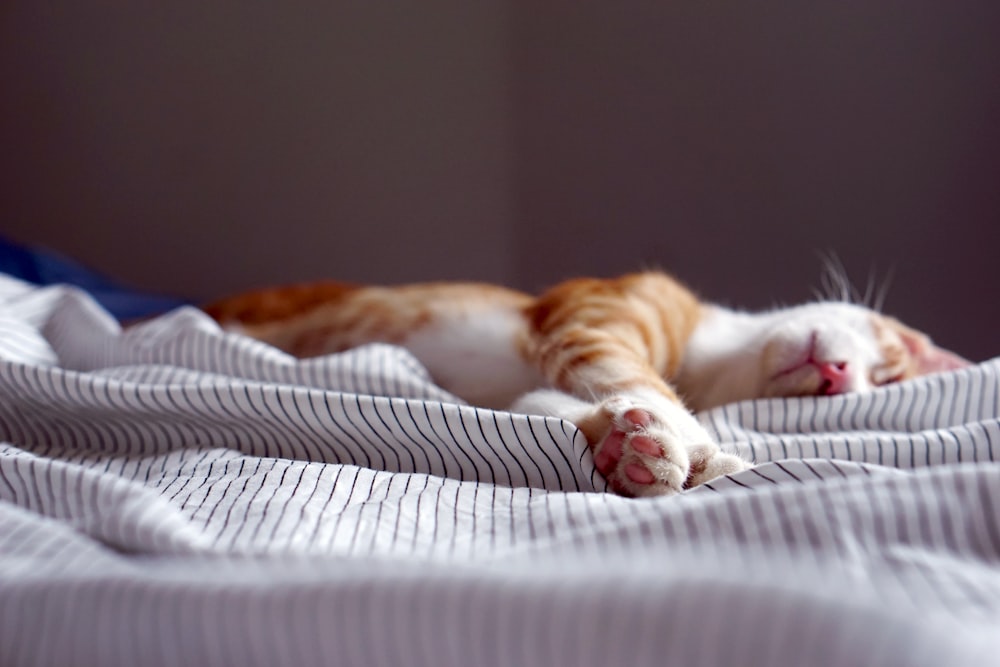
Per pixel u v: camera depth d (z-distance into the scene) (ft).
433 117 3.25
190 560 1.03
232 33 3.24
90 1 3.22
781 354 1.90
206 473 1.36
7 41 3.23
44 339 1.83
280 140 3.27
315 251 3.30
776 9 2.97
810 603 0.76
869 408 1.69
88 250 3.29
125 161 3.27
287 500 1.26
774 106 2.99
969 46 2.78
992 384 1.69
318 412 1.43
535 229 3.24
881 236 2.90
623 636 0.78
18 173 3.27
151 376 1.63
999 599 0.85
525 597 0.83
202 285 3.31
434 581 0.86
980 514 1.02
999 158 2.77
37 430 1.55
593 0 3.13
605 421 1.44
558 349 1.84
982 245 2.80
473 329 2.00
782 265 3.01
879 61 2.88
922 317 2.87
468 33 3.22
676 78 3.08
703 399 2.01
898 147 2.87
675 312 2.05
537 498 1.29
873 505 1.01
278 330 2.08
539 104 3.20
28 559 1.02
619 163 3.15
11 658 0.90
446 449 1.42
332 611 0.86
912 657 0.70
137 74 3.24
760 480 1.30
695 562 0.92
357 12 3.23
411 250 3.29
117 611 0.89
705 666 0.76
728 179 3.05
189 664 0.88
